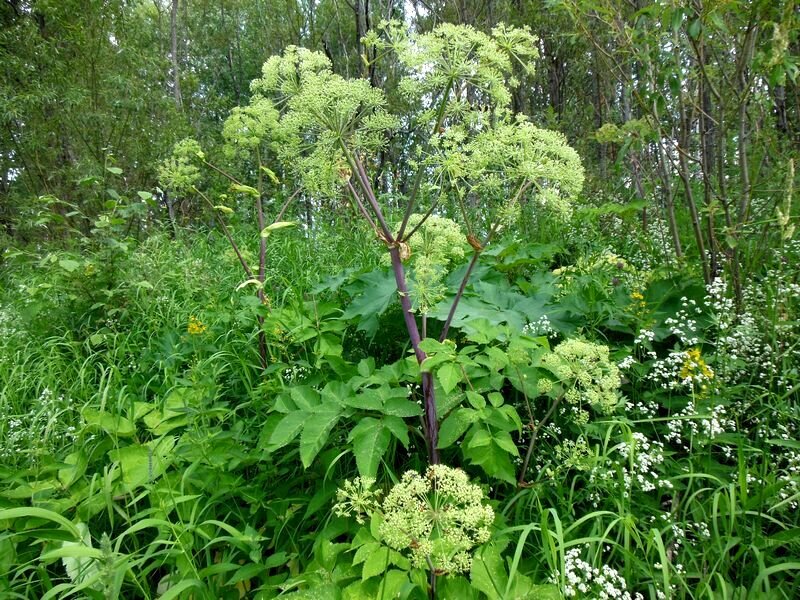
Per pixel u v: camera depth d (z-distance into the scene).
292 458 2.61
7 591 1.97
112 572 1.59
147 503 2.48
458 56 2.12
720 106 3.42
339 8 14.77
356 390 2.44
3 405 3.33
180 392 2.86
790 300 2.80
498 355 2.24
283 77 2.47
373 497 1.96
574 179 2.18
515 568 1.61
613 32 3.87
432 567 1.60
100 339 4.00
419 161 2.38
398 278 2.30
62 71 9.10
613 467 2.24
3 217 9.84
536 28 9.11
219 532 2.38
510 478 2.00
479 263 4.21
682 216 5.52
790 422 2.50
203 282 4.72
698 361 2.43
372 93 2.25
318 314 3.19
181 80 15.12
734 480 2.16
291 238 6.70
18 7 9.70
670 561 1.93
